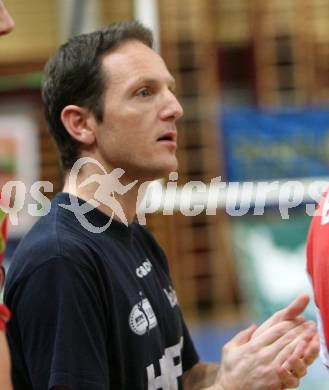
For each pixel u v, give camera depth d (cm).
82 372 517
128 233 605
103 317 544
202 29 1767
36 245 546
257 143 1545
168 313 619
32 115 1762
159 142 585
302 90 1778
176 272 1728
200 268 1742
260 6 1783
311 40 1777
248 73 1855
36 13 1803
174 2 1766
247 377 567
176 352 620
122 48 594
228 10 1822
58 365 512
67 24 1631
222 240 1730
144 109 583
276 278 1478
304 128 1534
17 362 552
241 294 1689
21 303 536
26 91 1780
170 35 1762
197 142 1759
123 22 616
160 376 582
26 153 1727
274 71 1783
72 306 524
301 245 1486
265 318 1461
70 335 519
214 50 1780
